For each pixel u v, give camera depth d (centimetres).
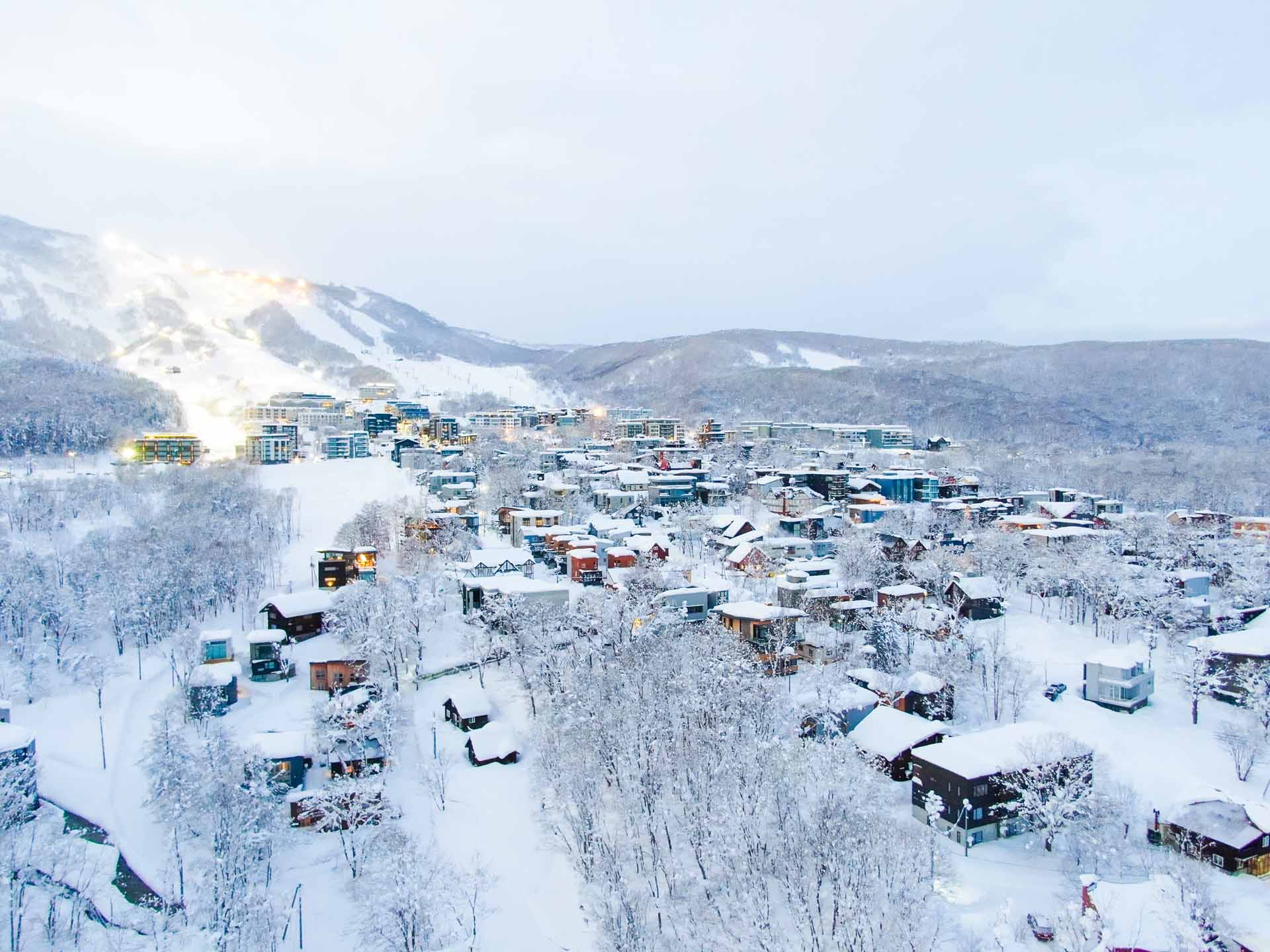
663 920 6384
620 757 7812
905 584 14138
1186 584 14650
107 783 8806
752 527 18562
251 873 7044
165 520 16450
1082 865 7206
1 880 6494
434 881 6881
